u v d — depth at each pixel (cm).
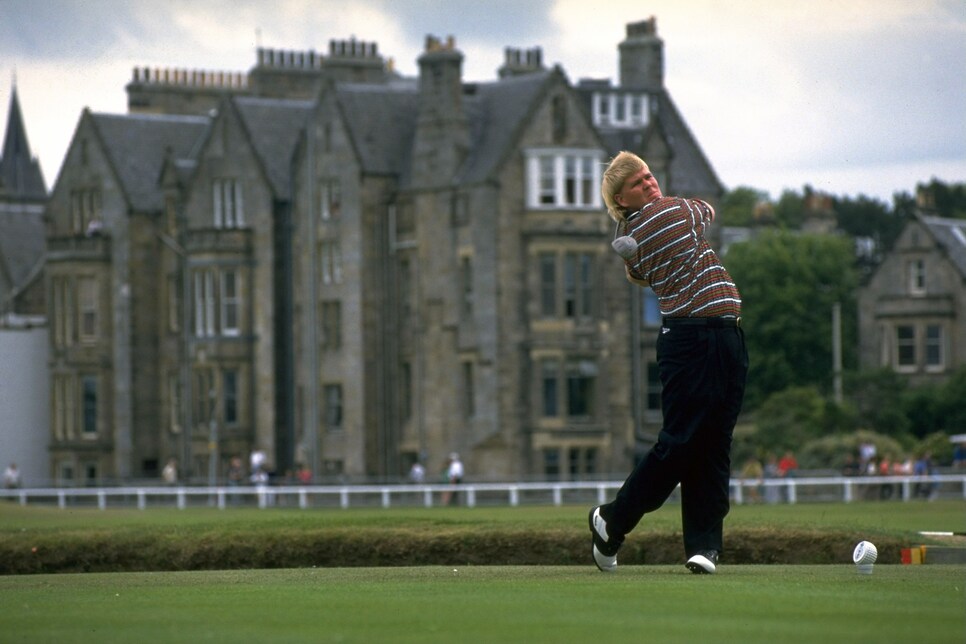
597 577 3275
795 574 3344
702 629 2352
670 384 3322
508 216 18788
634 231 3331
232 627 2478
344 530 4794
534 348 18850
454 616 2536
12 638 2409
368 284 19675
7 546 4938
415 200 19412
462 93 19275
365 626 2450
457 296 19050
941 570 3488
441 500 17288
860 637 2261
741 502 14275
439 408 19238
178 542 4856
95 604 2869
